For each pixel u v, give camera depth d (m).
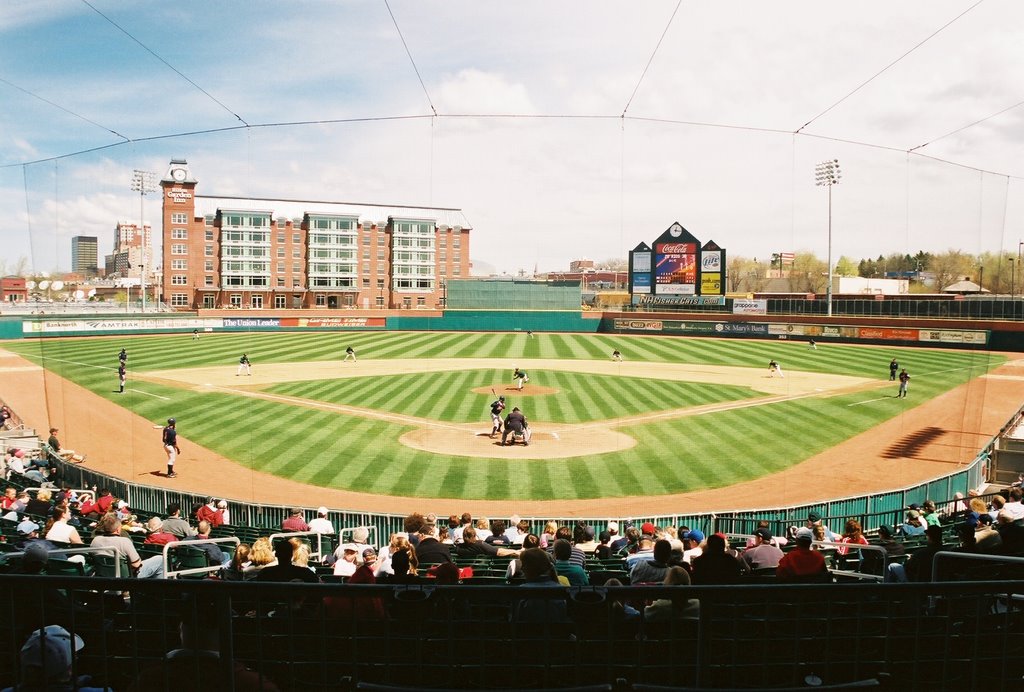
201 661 3.66
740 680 4.62
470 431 28.97
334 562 11.02
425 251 106.81
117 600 5.96
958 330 55.00
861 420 31.41
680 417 31.97
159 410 32.59
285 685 4.37
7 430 26.50
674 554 9.53
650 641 4.47
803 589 3.77
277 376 43.47
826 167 48.72
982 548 8.40
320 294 102.75
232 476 22.52
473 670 4.28
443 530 13.38
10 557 7.46
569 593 3.57
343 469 23.28
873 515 16.45
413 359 52.78
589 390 39.09
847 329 62.53
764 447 26.64
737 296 78.00
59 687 4.05
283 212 101.06
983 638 4.64
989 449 23.75
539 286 82.31
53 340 57.09
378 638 4.09
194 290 94.38
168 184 92.19
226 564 9.91
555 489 21.47
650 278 78.00
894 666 4.57
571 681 4.32
